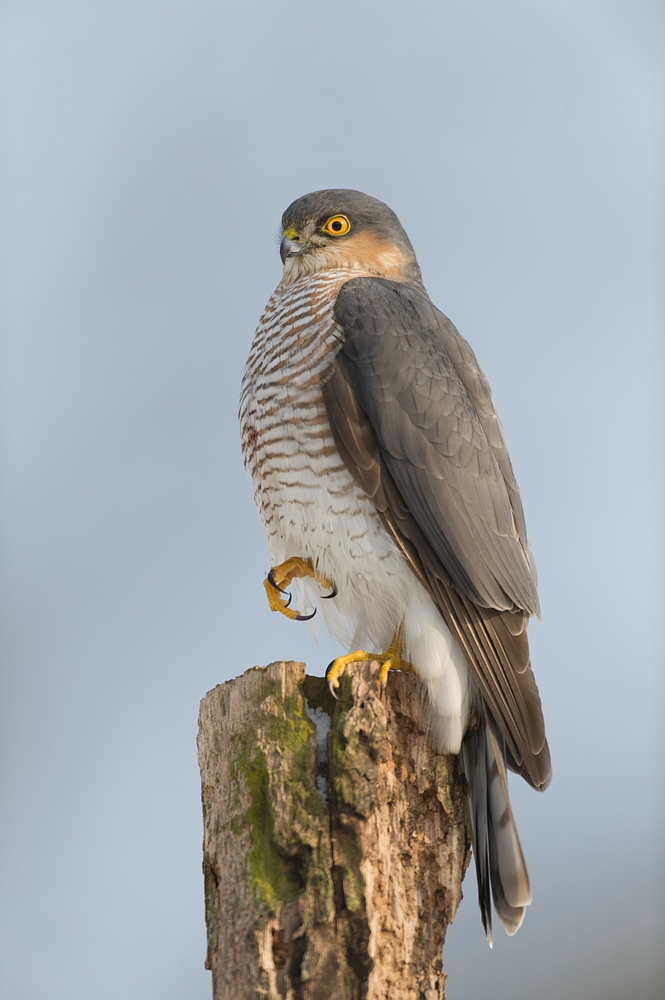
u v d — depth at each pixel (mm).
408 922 6793
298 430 8406
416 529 8125
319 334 8555
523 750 7695
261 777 6598
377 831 6492
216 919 6520
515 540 8438
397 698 7477
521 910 7137
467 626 7926
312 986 6121
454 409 8461
